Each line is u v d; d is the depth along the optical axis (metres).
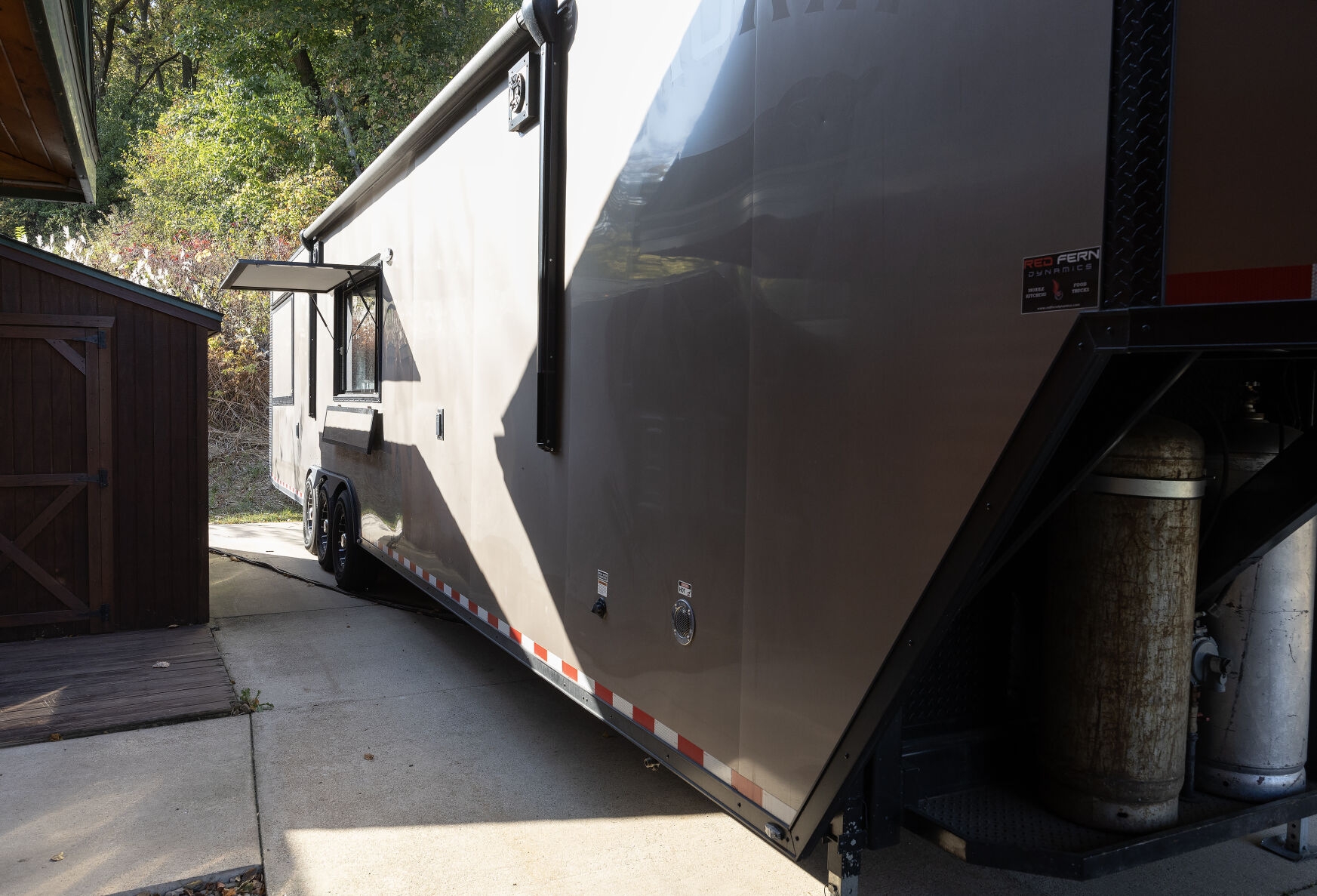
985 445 1.78
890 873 3.11
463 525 4.75
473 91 4.49
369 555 7.49
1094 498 2.31
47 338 5.95
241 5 20.34
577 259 3.46
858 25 2.11
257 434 15.59
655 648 2.94
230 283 7.61
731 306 2.56
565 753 4.20
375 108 21.22
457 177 4.79
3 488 5.89
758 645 2.45
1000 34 1.77
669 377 2.86
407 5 21.14
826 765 2.21
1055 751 2.38
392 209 6.04
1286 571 2.51
